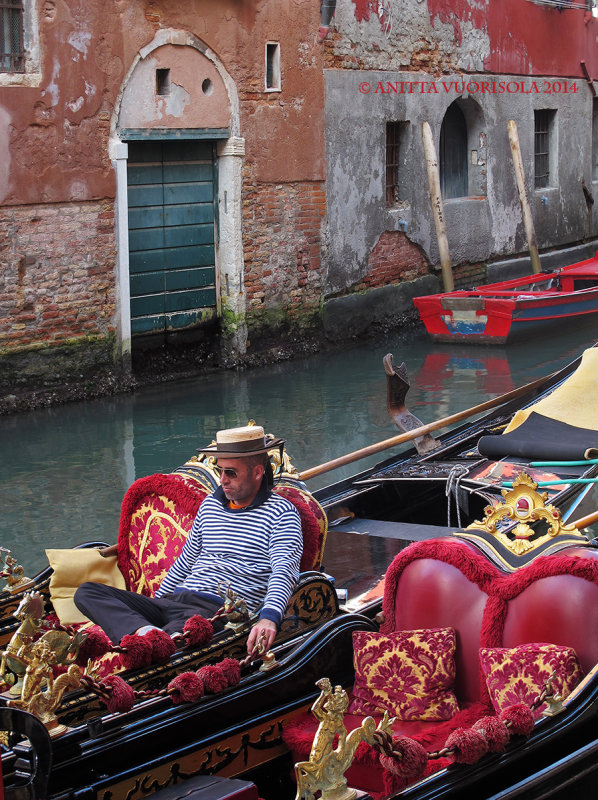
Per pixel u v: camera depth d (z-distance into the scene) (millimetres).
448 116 15516
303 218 12172
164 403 9789
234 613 3428
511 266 16344
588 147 18734
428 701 3348
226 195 11297
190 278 11172
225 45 10922
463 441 6543
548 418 6371
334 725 2508
